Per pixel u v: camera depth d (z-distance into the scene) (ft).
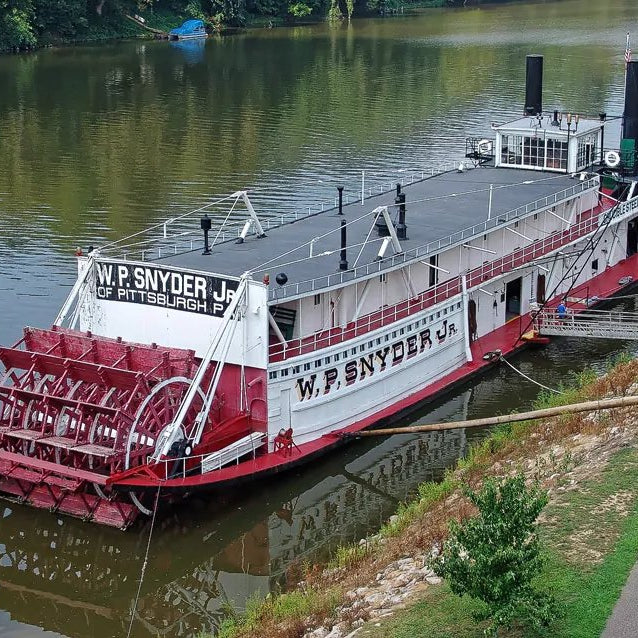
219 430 147.64
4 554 137.80
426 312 175.32
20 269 234.79
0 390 150.61
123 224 265.54
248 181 302.66
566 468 127.24
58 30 610.24
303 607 111.65
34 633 122.72
